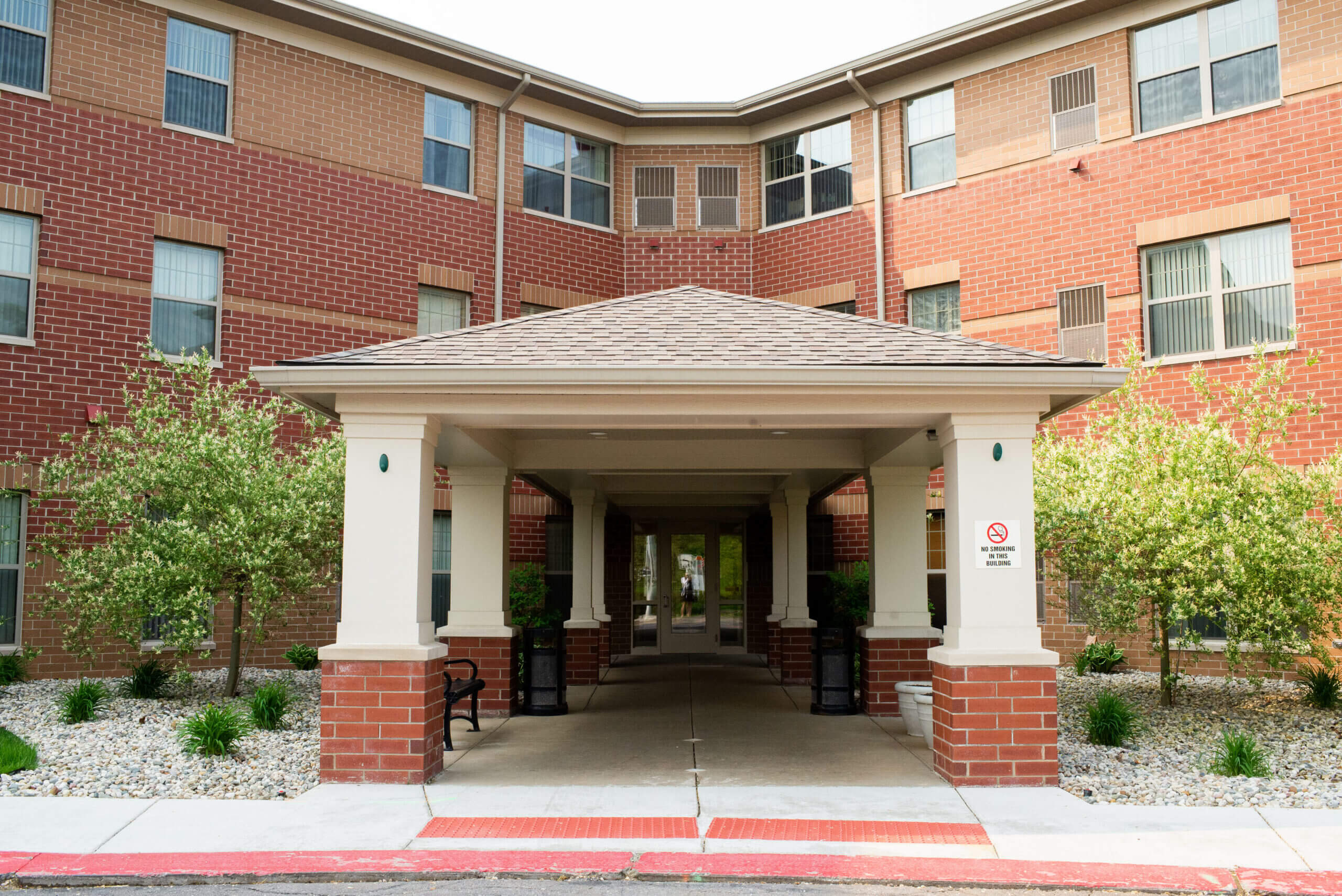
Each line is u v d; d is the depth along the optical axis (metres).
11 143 14.02
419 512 8.87
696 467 12.45
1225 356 14.98
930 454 11.79
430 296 18.12
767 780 8.88
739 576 22.11
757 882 6.32
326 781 8.59
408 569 8.83
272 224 16.23
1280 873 6.32
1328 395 14.05
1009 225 17.28
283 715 11.22
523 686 13.74
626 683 16.56
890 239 18.66
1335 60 14.37
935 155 18.47
